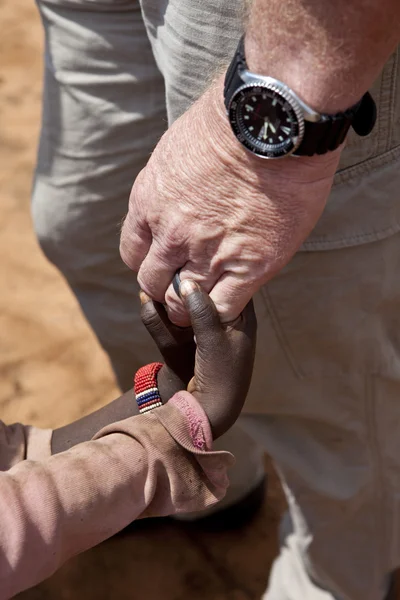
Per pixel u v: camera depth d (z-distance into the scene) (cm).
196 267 73
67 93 95
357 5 63
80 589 120
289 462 99
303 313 87
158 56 83
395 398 92
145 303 76
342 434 96
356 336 88
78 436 76
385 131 78
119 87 92
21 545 64
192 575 122
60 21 93
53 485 66
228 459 71
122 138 94
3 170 185
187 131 71
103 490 67
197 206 71
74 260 102
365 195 81
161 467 69
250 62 67
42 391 143
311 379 92
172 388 76
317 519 103
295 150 68
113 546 125
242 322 72
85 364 147
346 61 65
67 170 98
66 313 156
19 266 165
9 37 221
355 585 107
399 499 99
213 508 123
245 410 98
